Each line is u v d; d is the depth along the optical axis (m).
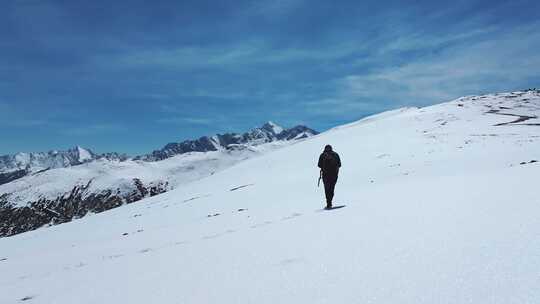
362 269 6.13
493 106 108.31
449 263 5.63
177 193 68.56
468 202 10.25
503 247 5.86
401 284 5.20
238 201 37.44
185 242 13.30
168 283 7.43
